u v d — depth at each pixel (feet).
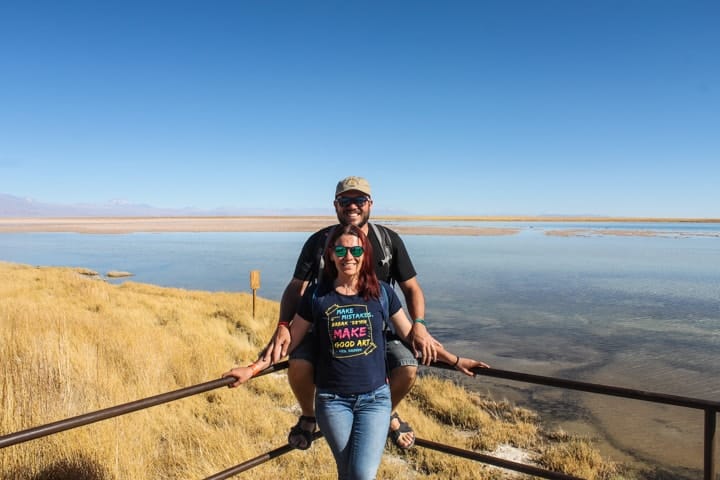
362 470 8.09
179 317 43.55
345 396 8.49
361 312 8.60
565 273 100.22
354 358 8.48
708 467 7.66
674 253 149.79
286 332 9.21
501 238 240.53
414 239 230.48
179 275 103.35
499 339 47.42
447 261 125.29
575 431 25.86
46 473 13.84
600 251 157.89
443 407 27.17
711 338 47.42
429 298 71.10
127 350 26.91
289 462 17.79
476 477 18.49
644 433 25.71
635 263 119.65
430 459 19.70
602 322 55.16
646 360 40.06
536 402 30.68
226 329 42.37
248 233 318.65
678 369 37.60
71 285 60.39
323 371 8.64
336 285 8.91
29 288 54.39
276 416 22.85
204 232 336.29
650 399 7.81
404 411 24.89
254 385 27.40
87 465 14.48
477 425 25.55
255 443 19.57
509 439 23.81
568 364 39.24
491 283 86.48
